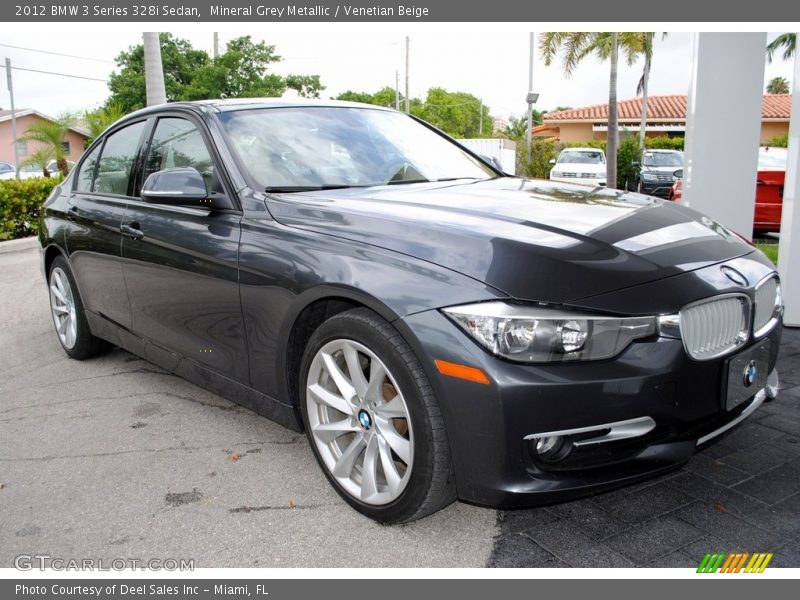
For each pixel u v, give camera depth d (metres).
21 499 2.89
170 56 36.66
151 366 4.60
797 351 4.44
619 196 3.23
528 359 2.15
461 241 2.40
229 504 2.80
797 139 4.82
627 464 2.33
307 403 2.78
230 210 3.11
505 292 2.20
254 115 3.51
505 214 2.71
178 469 3.12
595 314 2.20
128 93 36.53
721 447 3.14
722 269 2.54
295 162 3.31
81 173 4.64
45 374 4.52
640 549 2.41
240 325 3.03
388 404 2.46
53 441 3.46
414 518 2.50
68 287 4.64
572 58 19.50
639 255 2.42
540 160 21.95
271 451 3.28
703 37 5.71
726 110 5.76
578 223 2.63
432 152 3.85
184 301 3.35
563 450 2.27
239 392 3.18
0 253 10.30
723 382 2.44
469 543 2.49
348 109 3.91
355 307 2.58
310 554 2.45
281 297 2.77
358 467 2.72
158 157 3.73
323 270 2.59
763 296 2.68
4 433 3.58
